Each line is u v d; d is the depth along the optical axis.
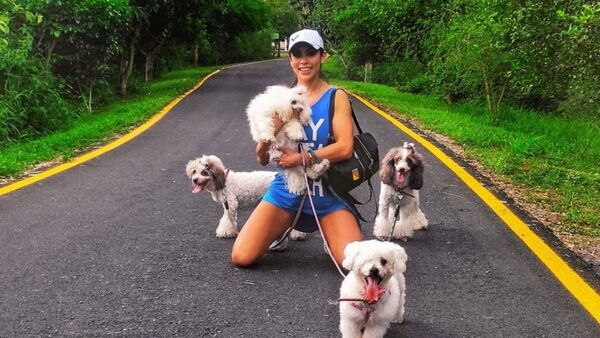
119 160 9.84
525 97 19.48
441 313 4.38
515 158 10.24
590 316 4.35
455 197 7.76
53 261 5.21
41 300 4.43
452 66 17.30
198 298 4.55
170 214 6.77
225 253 5.59
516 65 9.73
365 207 7.41
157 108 17.59
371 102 20.55
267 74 38.06
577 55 7.23
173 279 4.91
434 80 21.11
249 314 4.30
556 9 7.21
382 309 3.68
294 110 4.70
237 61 64.38
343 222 4.98
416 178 6.11
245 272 5.12
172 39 33.56
